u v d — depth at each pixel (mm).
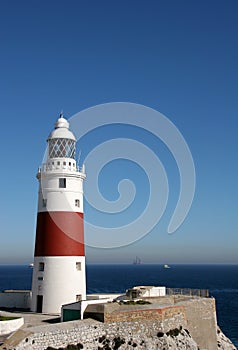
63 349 29828
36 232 44750
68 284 42094
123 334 33219
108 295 47219
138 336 33656
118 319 33500
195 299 42812
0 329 32188
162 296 42719
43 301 41938
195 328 40594
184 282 184750
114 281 190375
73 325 31547
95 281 189750
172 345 34344
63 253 42562
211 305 44312
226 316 80750
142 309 34625
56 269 42250
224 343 45750
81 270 43594
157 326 34719
